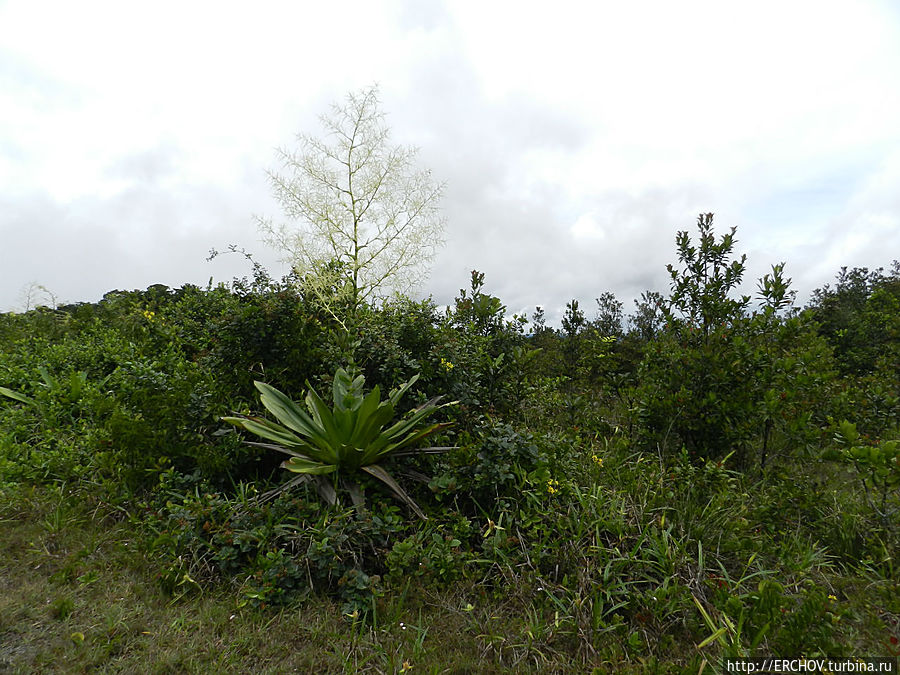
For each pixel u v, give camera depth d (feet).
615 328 32.30
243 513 9.84
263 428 11.37
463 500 11.57
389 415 11.25
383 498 11.39
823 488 12.76
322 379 14.15
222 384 13.99
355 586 8.55
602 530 10.28
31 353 20.93
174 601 8.30
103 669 6.72
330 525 9.31
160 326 21.16
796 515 11.78
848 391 16.46
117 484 11.53
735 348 14.60
